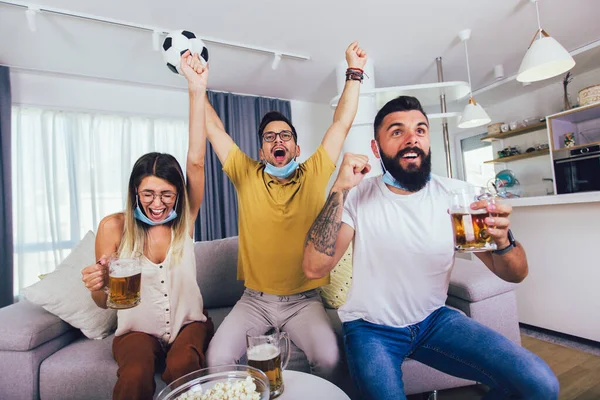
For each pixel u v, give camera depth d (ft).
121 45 8.11
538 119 11.43
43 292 4.71
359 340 3.60
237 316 4.53
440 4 7.23
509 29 8.36
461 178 14.79
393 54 9.35
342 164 3.57
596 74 10.62
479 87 12.14
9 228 8.29
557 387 2.97
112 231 4.38
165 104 10.80
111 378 4.17
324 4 6.98
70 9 6.73
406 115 3.85
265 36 8.10
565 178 8.52
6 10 6.63
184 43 4.65
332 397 2.67
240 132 11.41
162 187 4.17
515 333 5.20
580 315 6.90
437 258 3.73
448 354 3.59
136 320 4.19
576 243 6.94
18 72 8.93
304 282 4.71
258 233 4.80
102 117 9.97
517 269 3.49
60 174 9.36
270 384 2.70
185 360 3.65
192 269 4.47
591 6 7.57
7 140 8.41
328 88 11.51
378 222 3.85
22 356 4.26
